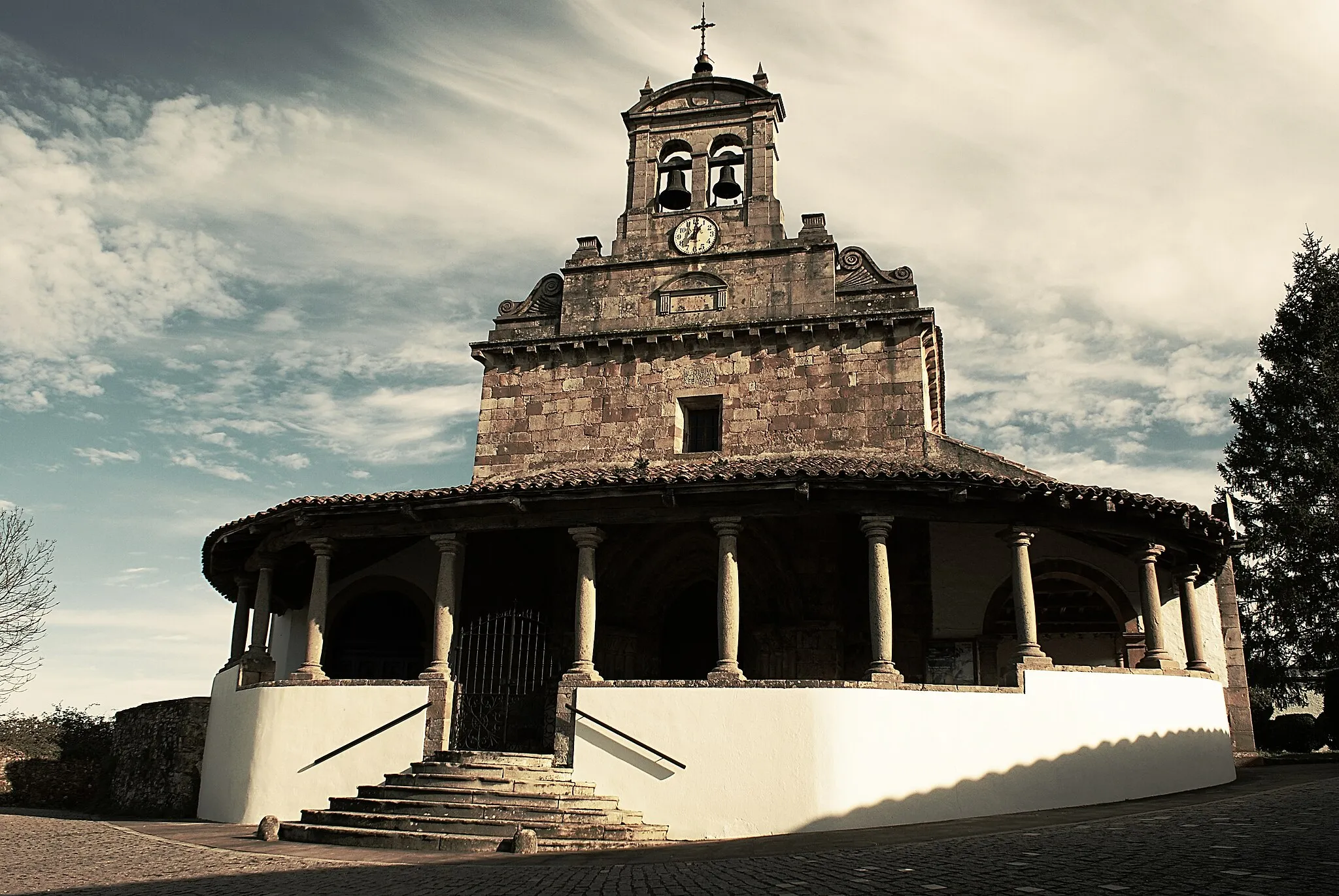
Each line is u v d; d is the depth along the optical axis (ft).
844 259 79.41
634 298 81.66
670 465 75.00
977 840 41.29
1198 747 60.90
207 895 33.81
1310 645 108.99
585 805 50.93
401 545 76.33
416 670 77.92
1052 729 55.42
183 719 73.82
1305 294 118.42
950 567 68.69
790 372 77.15
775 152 85.20
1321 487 109.60
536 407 80.69
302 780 59.88
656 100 87.30
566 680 56.65
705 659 74.23
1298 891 27.07
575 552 72.33
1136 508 58.75
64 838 53.36
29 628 107.65
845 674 67.46
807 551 69.26
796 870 36.32
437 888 34.73
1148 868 31.89
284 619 87.15
